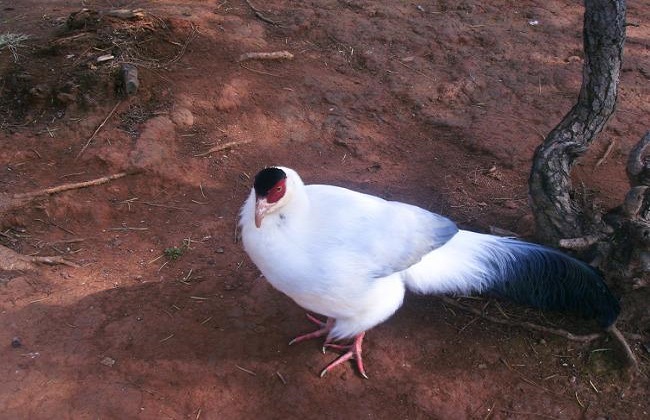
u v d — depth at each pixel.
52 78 2.08
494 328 1.55
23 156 1.90
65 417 1.35
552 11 2.80
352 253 1.33
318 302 1.36
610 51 1.51
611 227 1.53
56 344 1.46
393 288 1.40
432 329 1.55
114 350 1.46
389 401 1.42
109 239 1.74
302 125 2.12
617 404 1.43
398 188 1.92
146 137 1.96
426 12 2.72
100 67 2.10
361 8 2.68
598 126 1.60
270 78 2.24
